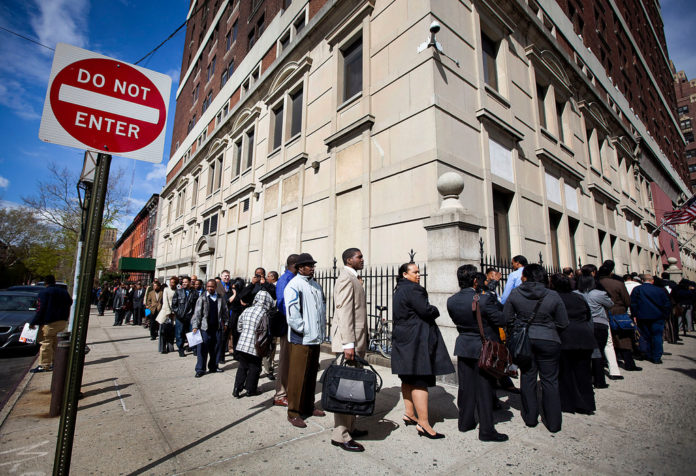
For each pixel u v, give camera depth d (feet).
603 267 21.17
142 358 24.48
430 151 24.45
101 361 23.39
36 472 8.80
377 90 29.96
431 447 10.09
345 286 11.09
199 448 10.12
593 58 63.98
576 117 49.39
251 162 55.72
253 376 15.55
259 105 53.01
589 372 12.84
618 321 19.49
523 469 8.74
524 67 38.34
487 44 34.37
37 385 17.52
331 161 33.81
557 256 38.91
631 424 11.48
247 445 10.32
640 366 20.34
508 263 30.30
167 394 15.80
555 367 11.35
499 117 30.45
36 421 12.47
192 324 19.53
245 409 13.71
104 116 8.03
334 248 31.94
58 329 20.97
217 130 67.92
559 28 51.85
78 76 7.85
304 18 46.32
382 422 12.05
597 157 53.57
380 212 27.81
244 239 51.55
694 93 210.59
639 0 114.42
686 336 33.68
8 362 24.62
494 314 10.75
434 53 25.72
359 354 10.94
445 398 14.79
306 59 39.91
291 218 39.81
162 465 9.07
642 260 64.95
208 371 20.30
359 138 30.91
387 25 30.04
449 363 10.84
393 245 26.32
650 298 21.39
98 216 7.63
